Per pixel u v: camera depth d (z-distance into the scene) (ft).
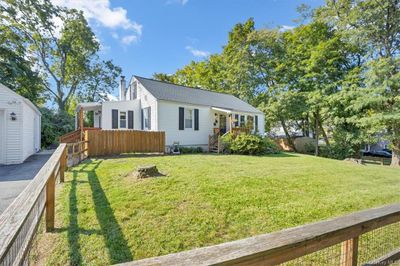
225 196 15.66
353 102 49.08
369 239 10.53
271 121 77.61
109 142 34.78
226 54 82.17
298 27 66.18
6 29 54.44
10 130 30.99
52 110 66.23
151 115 44.27
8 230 4.64
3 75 49.70
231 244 3.86
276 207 14.34
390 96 43.42
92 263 8.62
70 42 72.02
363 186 21.20
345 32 49.60
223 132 54.19
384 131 47.83
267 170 25.59
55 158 14.76
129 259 9.00
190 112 48.16
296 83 68.44
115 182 18.20
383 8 43.80
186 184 17.94
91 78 81.35
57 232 10.57
